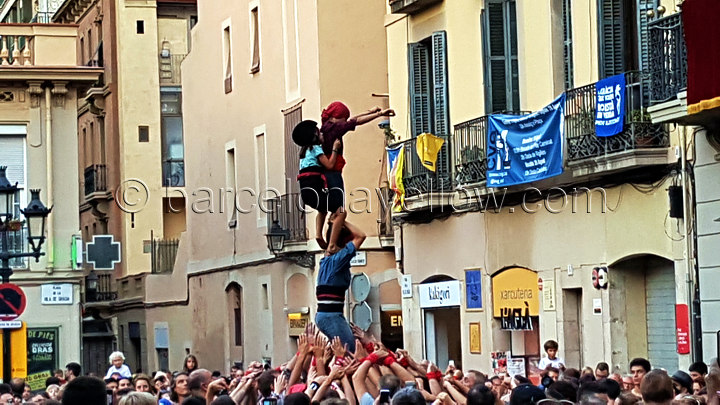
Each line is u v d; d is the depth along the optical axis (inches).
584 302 991.0
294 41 1454.2
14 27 1385.3
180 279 1836.9
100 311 2085.4
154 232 2043.6
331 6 1391.5
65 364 1348.4
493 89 1104.2
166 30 2078.0
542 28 1050.1
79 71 1371.8
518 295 1077.1
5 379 962.7
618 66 946.7
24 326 1305.4
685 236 873.5
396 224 1273.4
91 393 351.9
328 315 609.9
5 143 1368.1
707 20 770.2
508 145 1047.6
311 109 1407.5
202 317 1759.4
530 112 1068.5
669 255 893.8
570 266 1005.2
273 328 1525.6
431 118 1217.4
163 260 1957.4
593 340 980.6
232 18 1656.0
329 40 1390.3
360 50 1397.6
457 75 1158.3
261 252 1560.0
